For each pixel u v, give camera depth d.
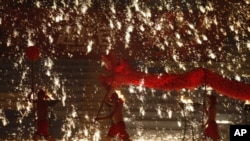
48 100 11.57
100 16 22.41
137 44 20.12
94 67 17.66
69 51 19.00
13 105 14.91
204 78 12.65
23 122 13.90
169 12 22.95
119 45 19.94
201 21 22.30
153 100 15.54
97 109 14.88
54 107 14.75
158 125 14.11
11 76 16.83
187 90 15.96
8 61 17.86
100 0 23.67
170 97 15.66
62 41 20.03
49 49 19.17
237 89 12.55
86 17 22.27
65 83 16.50
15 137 13.06
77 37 20.47
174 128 14.02
